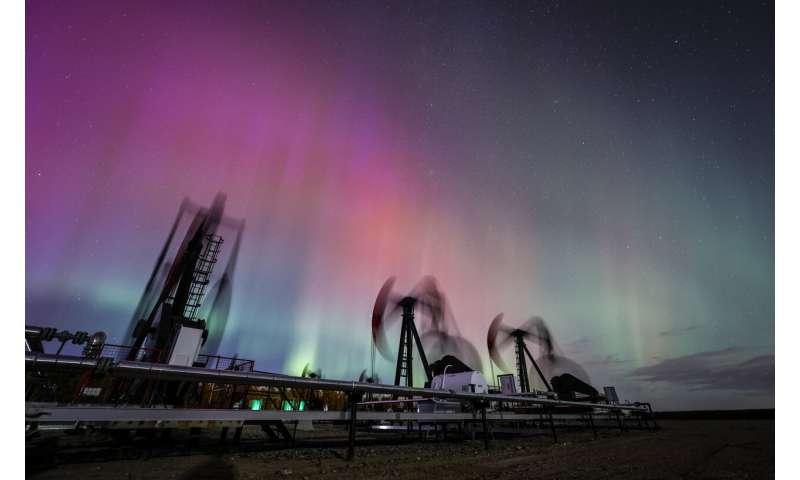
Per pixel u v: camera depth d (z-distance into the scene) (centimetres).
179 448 848
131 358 1260
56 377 806
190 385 1102
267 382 610
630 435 1383
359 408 1001
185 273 1543
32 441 888
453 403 1423
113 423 567
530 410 1349
